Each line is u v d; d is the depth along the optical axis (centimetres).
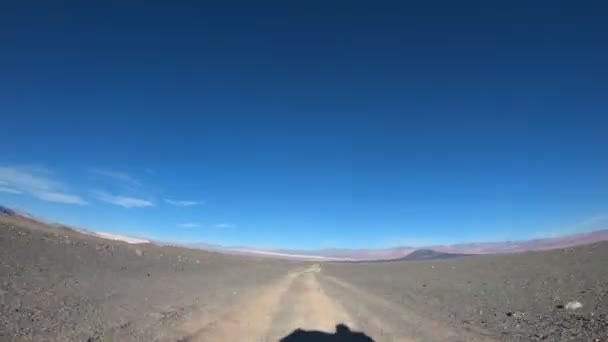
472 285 2698
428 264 5891
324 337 1277
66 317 1079
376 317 1670
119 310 1278
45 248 2133
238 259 6725
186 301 1691
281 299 2298
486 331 1304
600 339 1095
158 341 1026
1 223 2478
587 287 2053
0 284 1282
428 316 1648
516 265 3600
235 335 1234
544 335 1195
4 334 871
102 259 2373
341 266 8862
